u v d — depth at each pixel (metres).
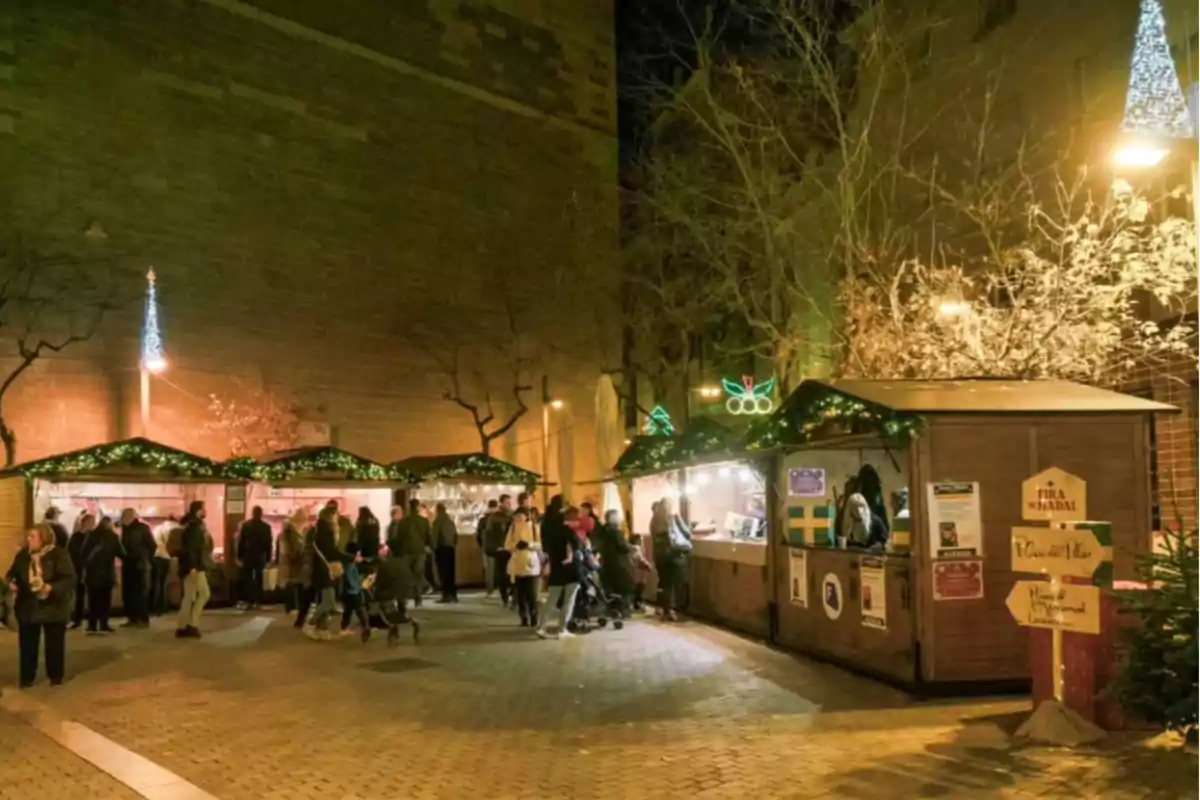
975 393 11.19
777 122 25.80
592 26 35.94
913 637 10.48
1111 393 11.35
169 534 20.25
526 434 33.03
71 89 24.16
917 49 26.12
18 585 12.21
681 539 17.94
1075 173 20.84
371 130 29.97
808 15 24.61
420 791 7.63
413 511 20.95
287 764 8.48
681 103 28.89
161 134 25.61
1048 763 7.82
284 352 27.67
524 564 17.28
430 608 20.62
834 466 15.09
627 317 36.28
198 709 10.73
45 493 19.59
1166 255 15.86
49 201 23.67
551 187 34.38
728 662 13.00
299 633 16.77
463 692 11.30
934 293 18.92
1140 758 7.87
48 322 23.50
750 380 33.72
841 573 12.30
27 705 11.10
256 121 27.47
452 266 31.61
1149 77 9.13
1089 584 8.61
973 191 21.12
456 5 32.22
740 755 8.36
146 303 24.88
